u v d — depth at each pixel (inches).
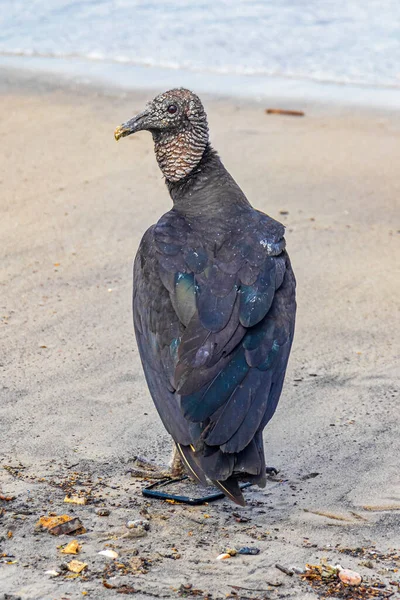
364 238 611.5
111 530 310.0
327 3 1389.0
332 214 652.1
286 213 648.4
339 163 762.8
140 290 338.0
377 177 731.4
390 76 1068.5
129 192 672.4
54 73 1040.8
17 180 687.7
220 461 290.8
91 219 619.2
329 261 573.3
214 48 1171.9
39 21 1304.1
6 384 415.2
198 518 322.3
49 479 342.6
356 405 410.3
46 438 372.2
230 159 762.2
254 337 308.7
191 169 378.0
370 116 914.7
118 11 1357.0
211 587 280.2
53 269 543.5
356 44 1189.1
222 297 314.2
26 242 578.6
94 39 1211.9
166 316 321.7
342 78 1058.7
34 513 318.0
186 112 374.0
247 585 282.2
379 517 324.5
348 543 308.0
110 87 987.9
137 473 350.0
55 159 738.8
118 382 422.0
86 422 386.3
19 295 508.7
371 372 442.3
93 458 360.2
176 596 274.4
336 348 466.9
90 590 275.0
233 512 328.5
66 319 483.8
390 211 662.5
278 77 1060.5
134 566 288.7
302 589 281.4
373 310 510.6
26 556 292.0
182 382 299.4
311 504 334.3
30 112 871.7
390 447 374.3
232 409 294.4
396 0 1402.6
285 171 737.6
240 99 964.0
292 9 1357.0
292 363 450.0
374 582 286.2
